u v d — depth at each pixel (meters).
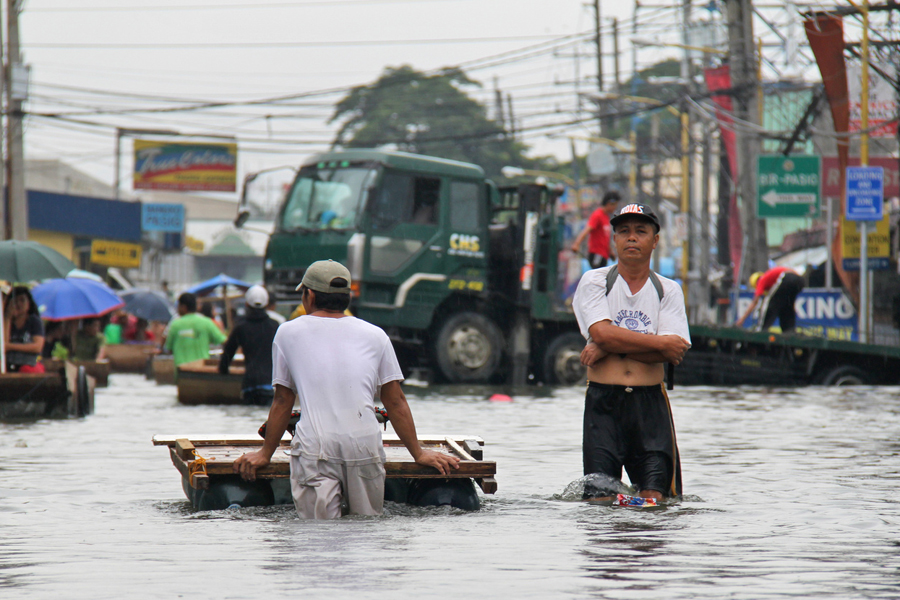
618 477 21.05
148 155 176.62
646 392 21.12
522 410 44.06
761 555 14.76
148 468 26.02
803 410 44.38
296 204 64.06
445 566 13.91
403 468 19.61
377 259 61.41
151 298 101.19
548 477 24.09
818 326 81.19
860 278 80.06
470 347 64.56
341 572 13.51
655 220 21.19
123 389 64.69
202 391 50.69
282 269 63.47
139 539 16.28
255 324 49.31
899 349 66.75
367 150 62.88
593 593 12.27
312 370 19.33
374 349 19.75
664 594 12.23
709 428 36.19
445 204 63.62
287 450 21.09
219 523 17.98
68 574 13.48
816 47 76.75
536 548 15.29
